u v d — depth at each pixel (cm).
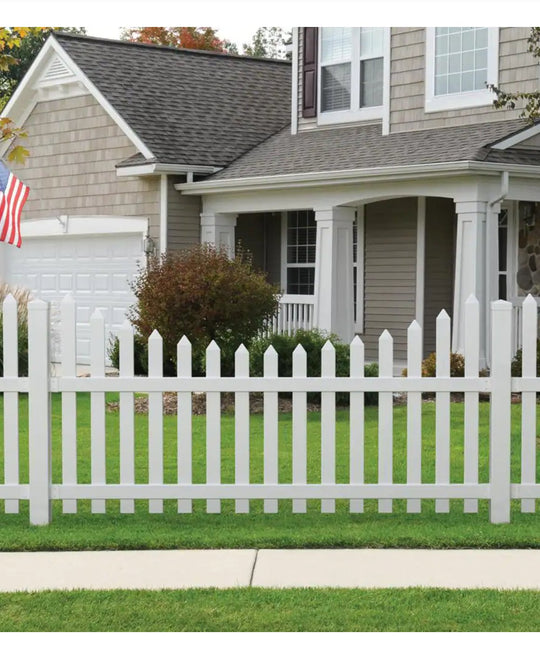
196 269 1527
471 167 1547
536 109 1484
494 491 783
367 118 1998
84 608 607
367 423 1269
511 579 661
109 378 782
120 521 798
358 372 786
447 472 786
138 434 1206
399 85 1909
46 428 782
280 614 595
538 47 1511
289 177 1795
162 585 651
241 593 632
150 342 784
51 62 2188
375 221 2006
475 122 1794
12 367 785
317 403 1451
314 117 2095
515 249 1808
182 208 1998
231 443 1123
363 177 1695
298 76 2133
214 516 810
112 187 2086
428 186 1645
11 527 779
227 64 2419
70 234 2177
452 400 1495
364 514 815
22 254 2309
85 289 2170
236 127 2162
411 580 659
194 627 577
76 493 786
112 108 2041
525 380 784
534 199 1641
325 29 2073
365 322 2025
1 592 638
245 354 785
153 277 1562
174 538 742
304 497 785
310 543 736
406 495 785
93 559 709
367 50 1997
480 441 1141
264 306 1545
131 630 574
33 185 2261
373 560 703
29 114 2262
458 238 1606
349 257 1808
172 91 2197
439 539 737
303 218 2173
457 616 592
